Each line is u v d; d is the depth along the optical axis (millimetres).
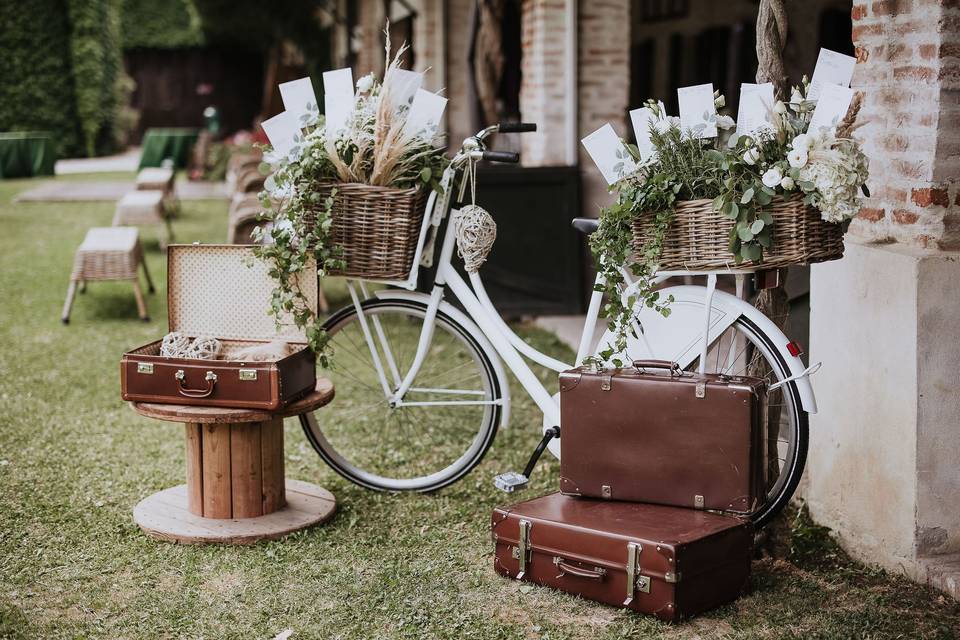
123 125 25141
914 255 2812
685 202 2750
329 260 3197
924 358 2795
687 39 10664
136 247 7000
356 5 14680
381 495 3635
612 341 3143
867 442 3037
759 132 2717
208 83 28156
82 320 6805
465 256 3312
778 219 2678
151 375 3162
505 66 7938
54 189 15242
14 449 4078
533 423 4531
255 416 3143
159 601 2783
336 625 2662
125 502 3527
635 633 2602
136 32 27234
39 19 22281
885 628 2619
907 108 2957
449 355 5668
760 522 2980
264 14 18359
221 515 3293
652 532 2668
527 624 2666
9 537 3195
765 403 2783
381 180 3211
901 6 2955
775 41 2947
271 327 3434
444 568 3006
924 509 2852
